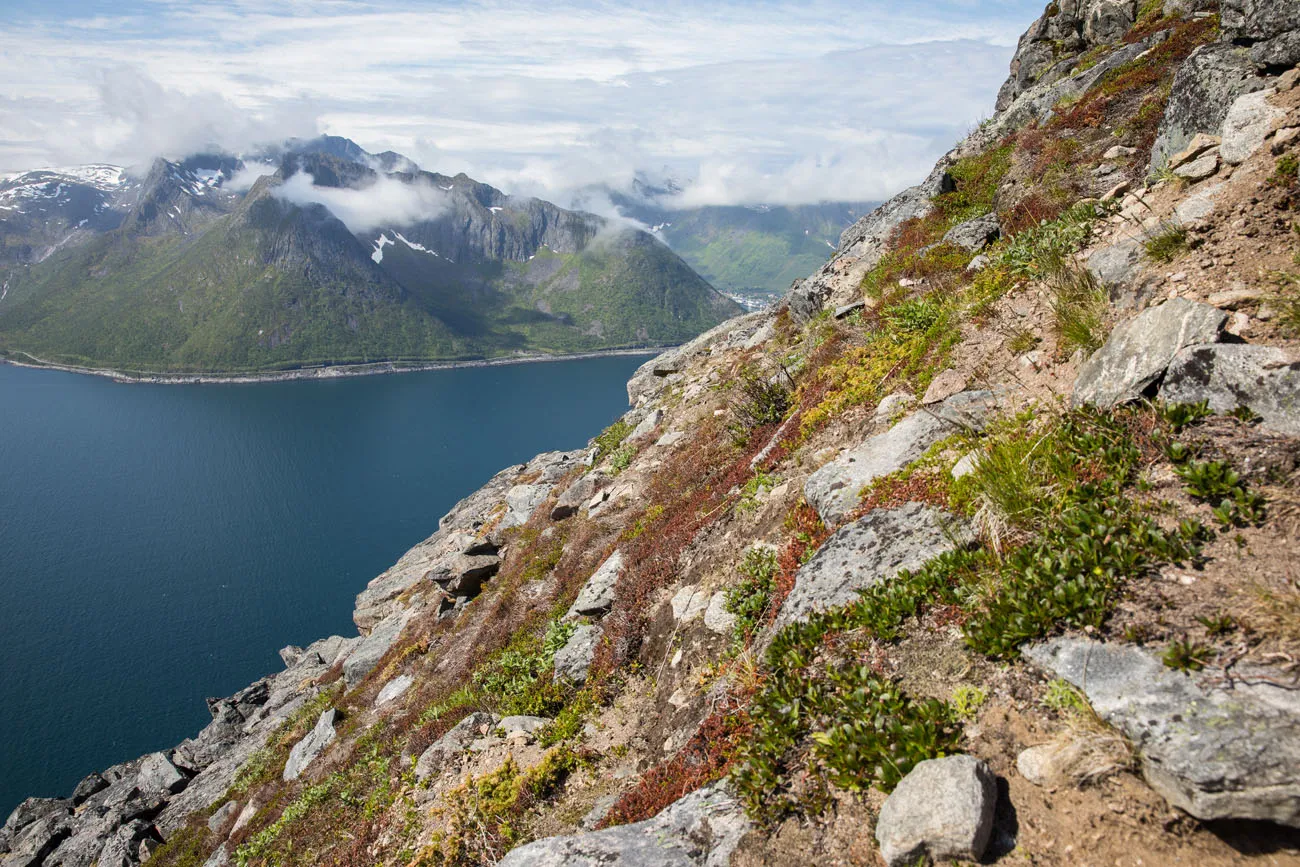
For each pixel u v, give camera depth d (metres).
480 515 47.03
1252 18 9.23
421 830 10.88
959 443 7.92
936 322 11.64
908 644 5.94
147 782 40.19
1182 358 6.00
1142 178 11.79
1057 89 20.48
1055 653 4.91
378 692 24.16
